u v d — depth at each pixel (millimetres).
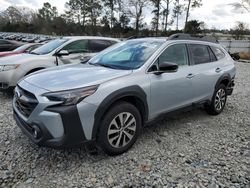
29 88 3182
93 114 3064
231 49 29391
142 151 3656
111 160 3391
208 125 4840
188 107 4527
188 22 43688
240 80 10414
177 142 4012
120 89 3283
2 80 6004
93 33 57750
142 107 3676
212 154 3654
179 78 4152
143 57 3928
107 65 3996
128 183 2918
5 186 2818
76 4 61719
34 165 3240
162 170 3191
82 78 3275
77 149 3645
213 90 5094
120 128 3430
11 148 3654
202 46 4965
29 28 70688
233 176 3094
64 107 2902
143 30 48438
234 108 6109
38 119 2951
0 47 15914
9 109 5445
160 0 46000
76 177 3008
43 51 7234
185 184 2916
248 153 3709
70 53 7180
